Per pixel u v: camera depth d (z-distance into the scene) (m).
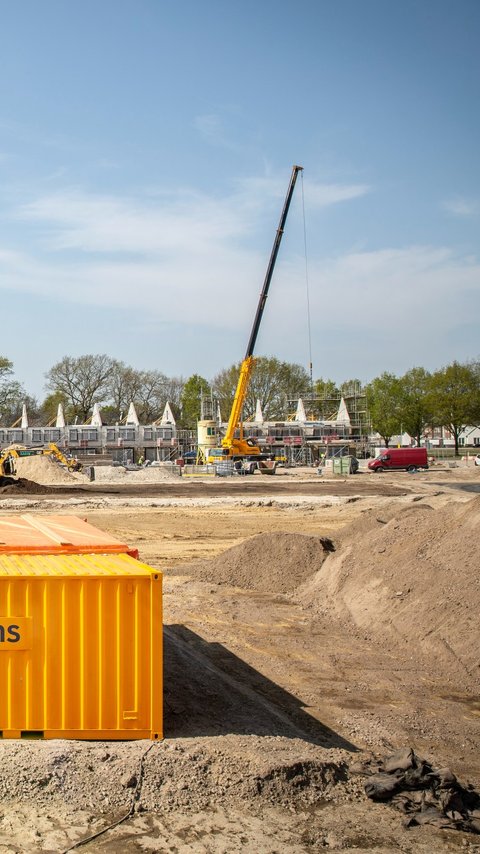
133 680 8.13
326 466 82.94
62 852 6.27
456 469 72.81
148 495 44.66
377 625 13.66
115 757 7.61
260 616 14.84
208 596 16.45
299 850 6.48
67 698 8.03
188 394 118.69
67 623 8.03
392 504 20.22
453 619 12.47
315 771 7.71
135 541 25.80
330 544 18.64
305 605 15.76
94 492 47.12
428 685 11.16
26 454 66.00
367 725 9.47
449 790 7.45
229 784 7.37
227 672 11.41
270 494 45.06
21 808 6.89
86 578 8.03
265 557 18.22
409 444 121.69
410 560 14.70
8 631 7.92
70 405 114.44
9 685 7.95
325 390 118.00
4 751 7.57
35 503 38.25
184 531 28.45
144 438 106.38
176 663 11.25
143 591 8.12
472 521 14.52
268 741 8.32
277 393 114.06
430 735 9.34
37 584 7.98
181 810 7.02
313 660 12.19
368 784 7.55
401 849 6.57
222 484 54.88
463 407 89.31
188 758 7.66
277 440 97.94
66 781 7.23
